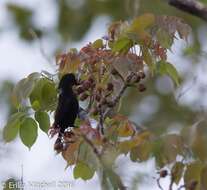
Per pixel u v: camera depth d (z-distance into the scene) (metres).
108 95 10.84
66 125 10.73
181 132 9.74
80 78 11.11
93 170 10.85
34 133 11.27
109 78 10.92
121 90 10.82
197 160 9.76
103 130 10.53
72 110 10.73
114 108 11.02
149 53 10.97
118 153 9.88
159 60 11.34
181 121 22.83
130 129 10.64
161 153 9.79
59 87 10.85
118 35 11.07
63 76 10.88
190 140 9.60
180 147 9.73
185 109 22.52
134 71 10.84
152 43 10.98
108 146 10.12
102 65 10.98
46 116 11.29
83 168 10.89
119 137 10.65
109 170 9.79
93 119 10.89
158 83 24.03
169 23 10.94
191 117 22.09
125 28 11.09
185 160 9.78
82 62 11.11
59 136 10.75
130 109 24.00
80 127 10.30
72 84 10.84
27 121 11.25
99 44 11.12
